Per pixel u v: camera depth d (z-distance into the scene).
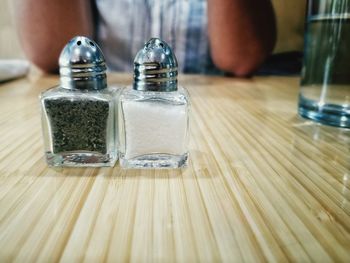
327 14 0.22
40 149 0.17
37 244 0.09
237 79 0.43
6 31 0.50
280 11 0.44
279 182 0.13
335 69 0.22
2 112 0.24
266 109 0.26
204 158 0.16
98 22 0.45
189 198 0.12
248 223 0.10
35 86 0.35
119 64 0.47
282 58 0.47
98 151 0.14
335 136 0.20
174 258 0.08
